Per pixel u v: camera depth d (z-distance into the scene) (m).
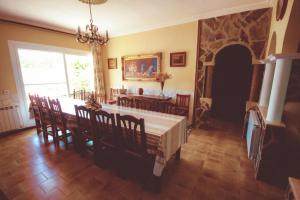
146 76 4.49
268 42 2.87
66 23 3.82
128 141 1.83
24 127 3.72
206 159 2.44
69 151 2.67
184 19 3.64
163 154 1.67
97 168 2.21
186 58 3.81
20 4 2.74
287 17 1.75
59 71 4.50
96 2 2.66
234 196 1.72
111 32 4.81
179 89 4.03
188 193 1.76
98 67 5.20
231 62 4.57
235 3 2.87
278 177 1.89
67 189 1.82
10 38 3.41
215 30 3.37
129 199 1.68
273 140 1.84
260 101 2.78
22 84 3.67
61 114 2.59
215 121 4.34
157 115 2.42
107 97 5.60
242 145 2.90
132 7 2.97
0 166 2.27
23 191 1.79
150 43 4.32
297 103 2.09
